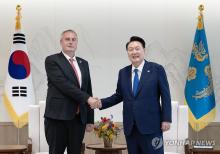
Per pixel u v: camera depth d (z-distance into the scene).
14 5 6.90
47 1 6.92
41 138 6.09
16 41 6.64
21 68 6.62
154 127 3.99
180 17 6.90
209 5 6.91
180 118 6.11
